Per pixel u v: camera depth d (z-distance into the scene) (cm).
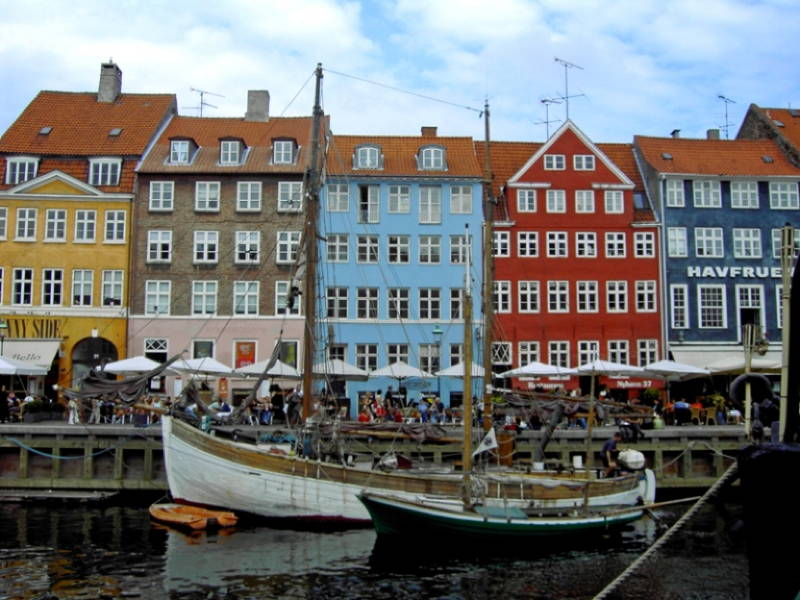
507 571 1592
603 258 4188
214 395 3319
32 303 3900
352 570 1585
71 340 3872
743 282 4225
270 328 3950
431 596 1419
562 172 4253
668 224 4231
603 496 2012
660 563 1661
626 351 4112
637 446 2644
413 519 1678
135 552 1712
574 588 1477
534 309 4122
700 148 4528
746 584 1503
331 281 4091
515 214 4200
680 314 4169
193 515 2008
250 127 4438
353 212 4169
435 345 4088
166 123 4403
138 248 3975
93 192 3966
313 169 2372
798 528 587
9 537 1853
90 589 1436
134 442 2516
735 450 2664
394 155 4347
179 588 1449
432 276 4156
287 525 2003
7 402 2978
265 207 4047
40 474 2519
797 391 642
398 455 2280
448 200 4219
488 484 1923
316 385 3091
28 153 4025
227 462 2052
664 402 3797
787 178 4319
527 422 2847
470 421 1830
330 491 1995
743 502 625
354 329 4072
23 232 3947
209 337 3934
